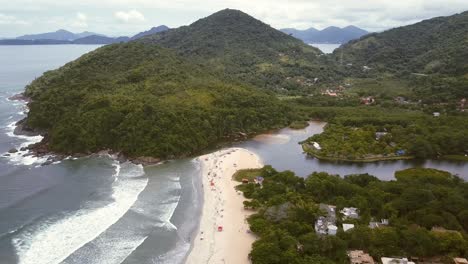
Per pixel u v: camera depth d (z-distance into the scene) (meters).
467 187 103.88
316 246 74.88
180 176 120.81
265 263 70.81
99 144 143.38
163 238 82.31
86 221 87.81
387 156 147.12
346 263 72.12
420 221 85.50
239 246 80.69
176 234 84.25
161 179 117.56
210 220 91.56
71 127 144.38
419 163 142.62
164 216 92.19
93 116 148.88
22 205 95.31
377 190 99.69
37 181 112.50
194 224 89.31
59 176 117.31
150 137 141.75
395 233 78.00
